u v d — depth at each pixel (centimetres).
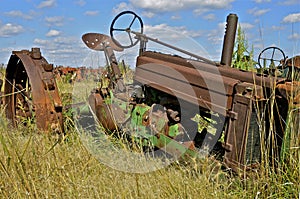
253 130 346
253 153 353
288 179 338
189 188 333
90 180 350
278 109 357
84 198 324
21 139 437
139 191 324
